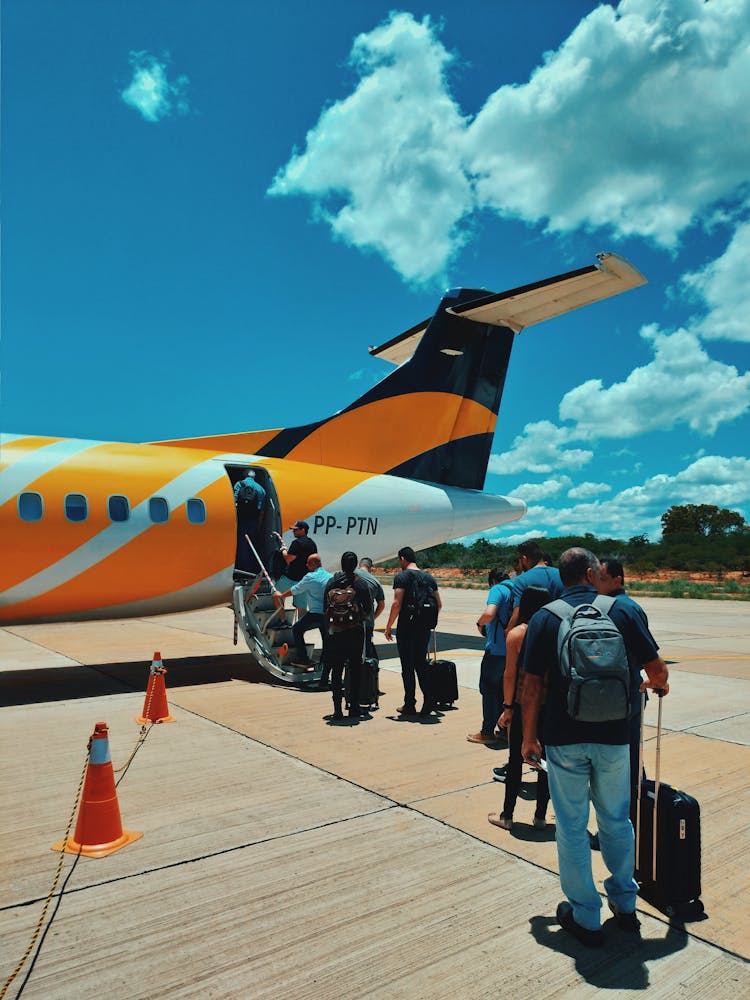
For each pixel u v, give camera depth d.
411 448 11.07
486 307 10.60
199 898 3.28
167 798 4.55
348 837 3.98
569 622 3.03
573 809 2.99
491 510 11.59
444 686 6.93
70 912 3.15
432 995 2.60
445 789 4.79
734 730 6.50
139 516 8.20
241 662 10.09
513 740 4.12
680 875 3.20
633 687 3.19
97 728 3.90
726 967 2.81
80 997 2.55
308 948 2.89
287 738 6.00
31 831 4.05
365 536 10.12
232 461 9.42
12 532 7.43
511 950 2.90
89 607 8.18
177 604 8.82
